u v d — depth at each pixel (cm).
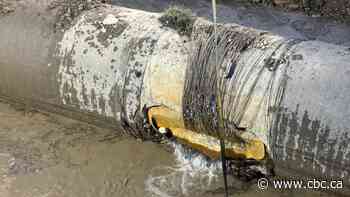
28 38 462
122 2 695
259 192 417
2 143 475
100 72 430
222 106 387
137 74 416
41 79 457
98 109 441
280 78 372
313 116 355
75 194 424
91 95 437
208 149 422
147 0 701
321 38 611
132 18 450
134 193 424
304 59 376
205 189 423
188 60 402
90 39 440
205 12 669
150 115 423
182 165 446
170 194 422
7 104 521
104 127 462
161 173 440
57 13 465
